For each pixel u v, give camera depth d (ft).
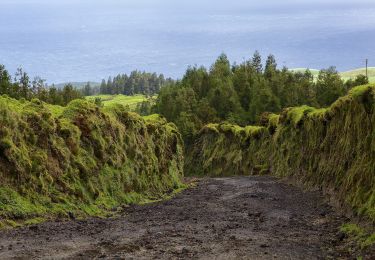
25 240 45.09
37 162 65.41
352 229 50.72
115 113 99.30
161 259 37.91
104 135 87.61
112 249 41.63
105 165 84.17
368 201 53.26
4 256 38.09
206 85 392.47
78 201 69.56
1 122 61.72
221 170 217.77
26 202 59.57
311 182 95.40
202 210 74.23
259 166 160.76
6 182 58.95
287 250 42.32
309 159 101.65
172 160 134.00
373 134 56.75
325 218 62.75
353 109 69.15
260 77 375.45
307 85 335.67
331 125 84.94
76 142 77.46
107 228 54.39
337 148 78.79
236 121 314.14
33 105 73.51
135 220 62.95
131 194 90.38
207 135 260.42
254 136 180.86
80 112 83.46
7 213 55.26
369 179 56.08
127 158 95.86
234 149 208.23
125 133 98.63
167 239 46.85
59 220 60.13
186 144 287.89
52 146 70.85
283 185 110.52
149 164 108.47
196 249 41.96
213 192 108.37
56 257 38.11
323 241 47.50
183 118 299.99
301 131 112.98
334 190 74.18
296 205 77.25
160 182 115.24
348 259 39.83
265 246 43.55
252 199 87.10
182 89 369.50
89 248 41.83
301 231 53.26
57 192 66.69
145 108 460.14
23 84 228.84
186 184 134.51
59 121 76.43
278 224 58.34
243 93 361.71
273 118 155.22
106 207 75.46
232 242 45.39
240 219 63.21
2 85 203.00
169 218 65.00
